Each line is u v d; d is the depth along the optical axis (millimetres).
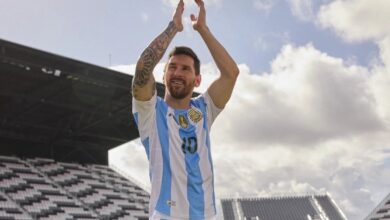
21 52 32250
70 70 34938
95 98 39875
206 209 3951
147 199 49469
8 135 45688
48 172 46125
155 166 3918
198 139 4070
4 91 36344
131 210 45812
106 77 36594
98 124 45938
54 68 34406
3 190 40125
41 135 47188
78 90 38062
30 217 38062
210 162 4082
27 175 43938
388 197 65688
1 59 32188
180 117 4066
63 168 48062
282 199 87062
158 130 3953
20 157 46562
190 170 3922
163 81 4238
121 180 51281
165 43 3951
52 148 49000
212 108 4352
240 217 82188
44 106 40312
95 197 45281
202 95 4398
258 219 81562
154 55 3859
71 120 44188
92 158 52125
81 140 49844
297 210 84562
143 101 3910
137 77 3830
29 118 42969
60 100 39500
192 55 4094
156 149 3926
